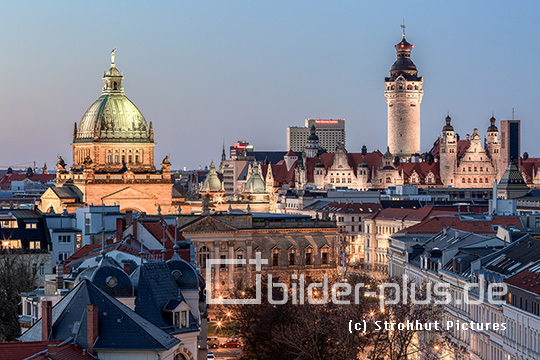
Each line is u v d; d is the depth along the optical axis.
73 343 126.75
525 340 186.62
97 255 174.38
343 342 185.88
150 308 142.88
